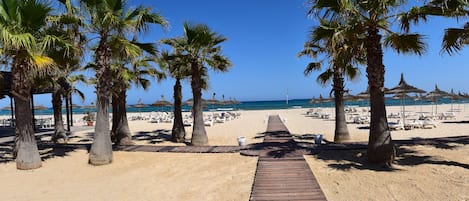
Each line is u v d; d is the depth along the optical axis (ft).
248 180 22.89
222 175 24.85
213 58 40.68
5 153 37.17
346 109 124.88
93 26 29.43
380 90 25.26
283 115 112.98
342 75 40.11
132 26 28.94
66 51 29.25
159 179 24.73
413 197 17.51
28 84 28.58
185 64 41.14
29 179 25.40
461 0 20.85
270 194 18.88
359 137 44.80
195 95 40.91
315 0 24.68
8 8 25.93
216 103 115.96
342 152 31.22
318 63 41.34
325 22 26.86
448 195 17.40
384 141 25.21
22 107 28.27
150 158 32.12
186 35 39.01
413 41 24.66
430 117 71.36
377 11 23.15
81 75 50.60
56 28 28.53
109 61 30.83
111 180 24.84
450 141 34.30
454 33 23.43
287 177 22.49
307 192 19.10
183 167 28.22
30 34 24.70
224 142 44.37
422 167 23.62
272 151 32.32
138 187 22.72
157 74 46.19
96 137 30.12
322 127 63.82
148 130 67.15
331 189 19.70
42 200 20.24
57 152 35.55
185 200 19.51
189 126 76.13
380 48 25.18
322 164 26.40
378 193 18.45
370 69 25.43
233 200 18.90
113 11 29.07
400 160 26.40
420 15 23.54
